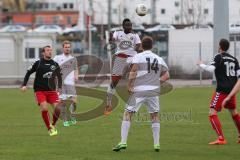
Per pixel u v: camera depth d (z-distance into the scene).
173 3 162.62
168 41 96.00
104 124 43.16
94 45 124.81
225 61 33.00
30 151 31.58
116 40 46.75
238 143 34.38
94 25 140.12
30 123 43.84
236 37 89.38
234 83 33.12
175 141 35.16
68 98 42.50
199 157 29.98
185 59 92.50
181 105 56.22
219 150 32.06
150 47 30.78
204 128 40.72
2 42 91.31
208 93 70.44
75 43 135.88
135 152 31.38
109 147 33.03
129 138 36.31
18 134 38.16
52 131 37.56
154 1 150.88
